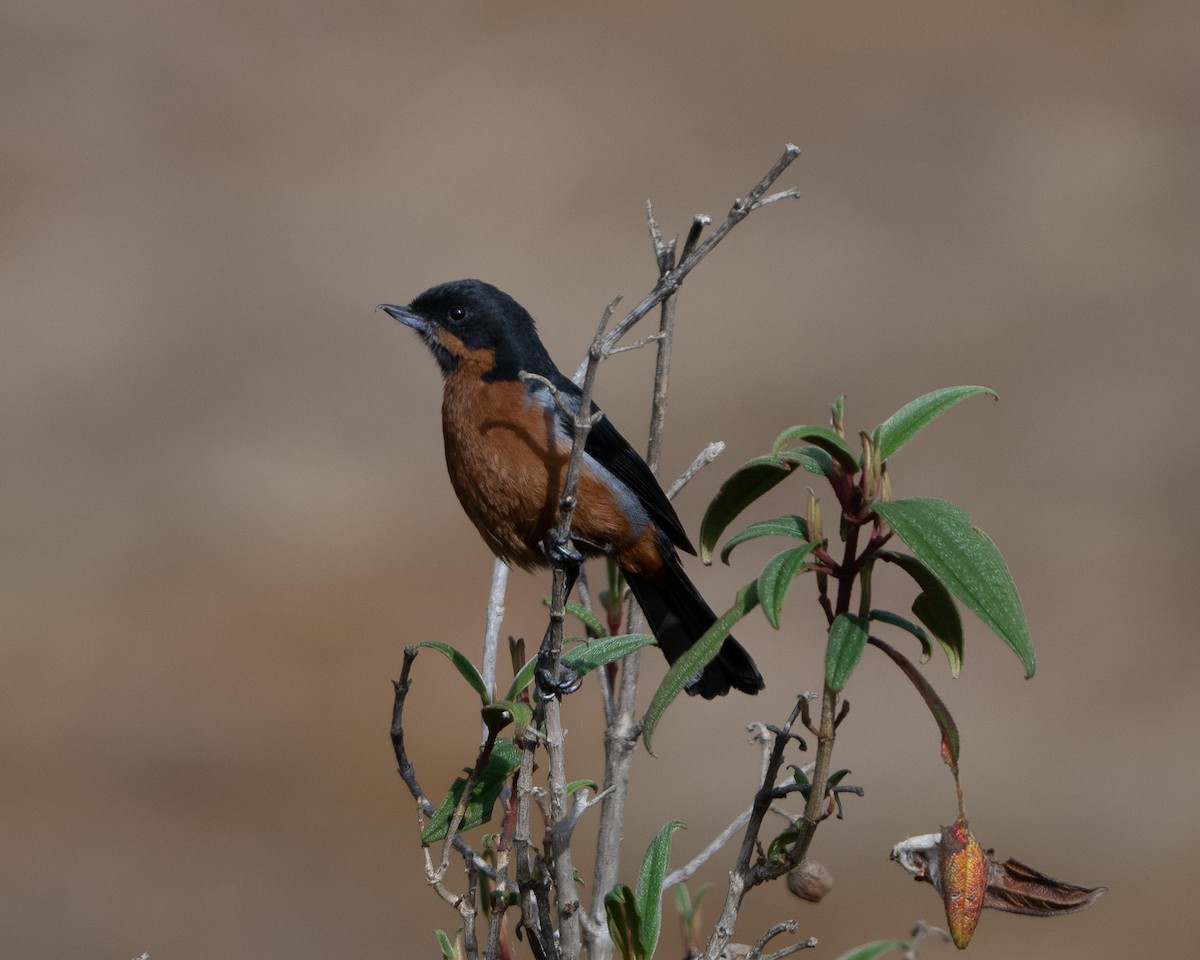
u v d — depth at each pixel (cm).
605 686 496
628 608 564
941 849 370
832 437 381
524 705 390
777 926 404
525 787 397
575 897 409
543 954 404
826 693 378
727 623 379
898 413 395
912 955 338
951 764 371
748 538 395
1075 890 373
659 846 409
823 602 391
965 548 358
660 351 519
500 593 504
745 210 415
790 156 412
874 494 381
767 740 450
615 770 484
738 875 396
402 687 415
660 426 518
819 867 399
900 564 384
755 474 408
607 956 437
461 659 406
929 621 385
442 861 395
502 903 400
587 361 423
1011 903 377
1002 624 349
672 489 512
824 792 381
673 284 418
